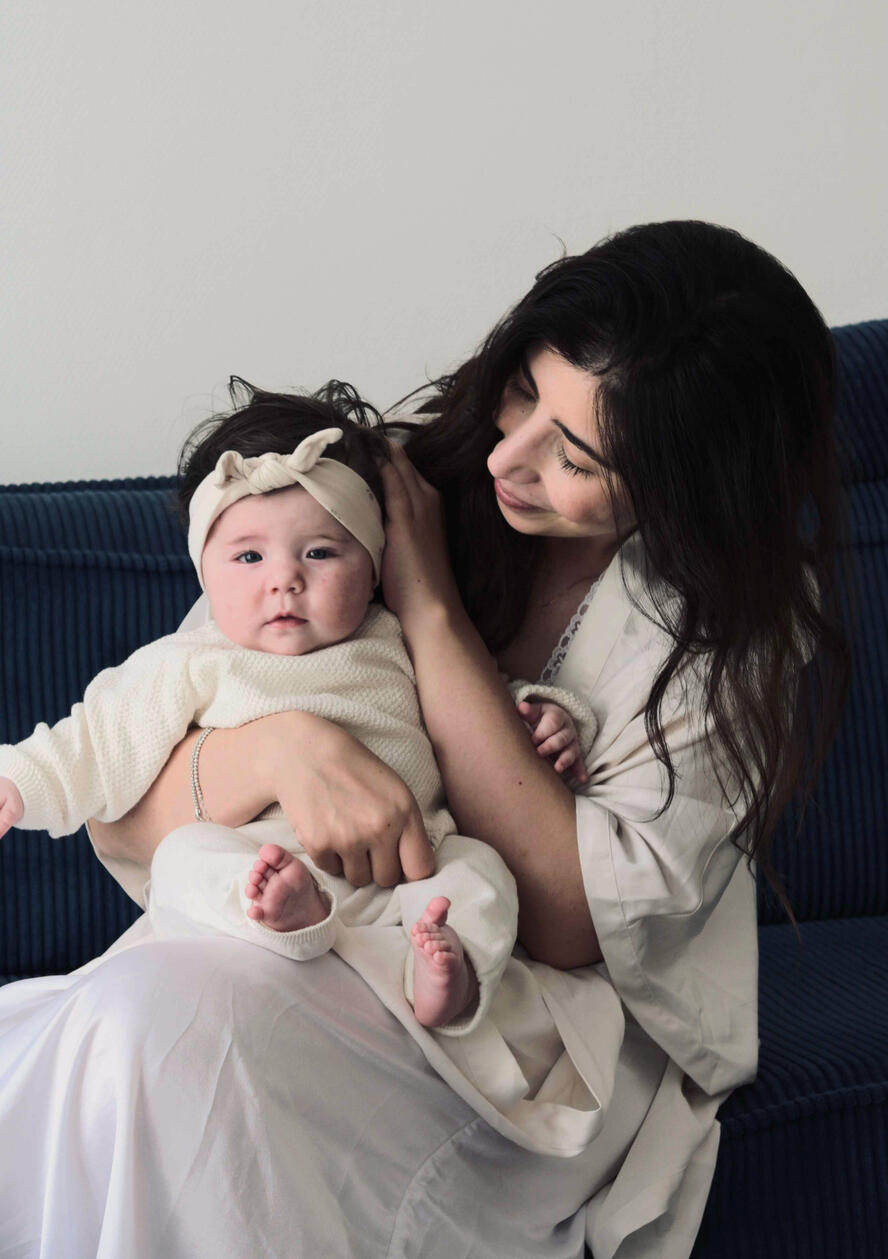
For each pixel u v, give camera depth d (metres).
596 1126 0.97
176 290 1.94
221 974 0.87
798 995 1.42
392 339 2.02
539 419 1.03
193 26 1.91
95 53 1.88
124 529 1.63
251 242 1.96
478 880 1.01
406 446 1.27
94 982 0.87
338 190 1.98
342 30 1.95
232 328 1.96
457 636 1.16
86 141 1.89
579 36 2.03
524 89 2.02
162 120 1.91
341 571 1.12
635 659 1.18
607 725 1.17
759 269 1.03
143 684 1.12
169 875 0.98
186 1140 0.83
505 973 1.05
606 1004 1.10
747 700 1.08
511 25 2.01
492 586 1.23
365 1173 0.90
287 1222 0.84
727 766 1.12
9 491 1.74
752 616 1.06
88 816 1.12
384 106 1.98
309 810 1.02
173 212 1.93
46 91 1.87
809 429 1.06
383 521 1.19
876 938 1.62
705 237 1.03
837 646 1.14
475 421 1.19
